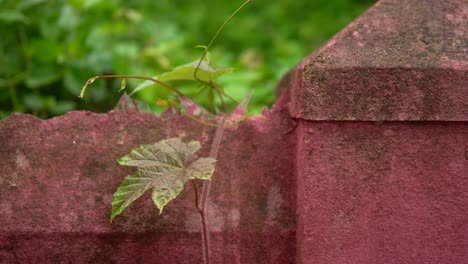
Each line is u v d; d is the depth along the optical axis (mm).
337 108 964
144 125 1041
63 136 1032
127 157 974
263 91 1636
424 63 959
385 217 978
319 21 3312
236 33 3232
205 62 1067
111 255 1022
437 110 959
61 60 1492
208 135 1045
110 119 1039
